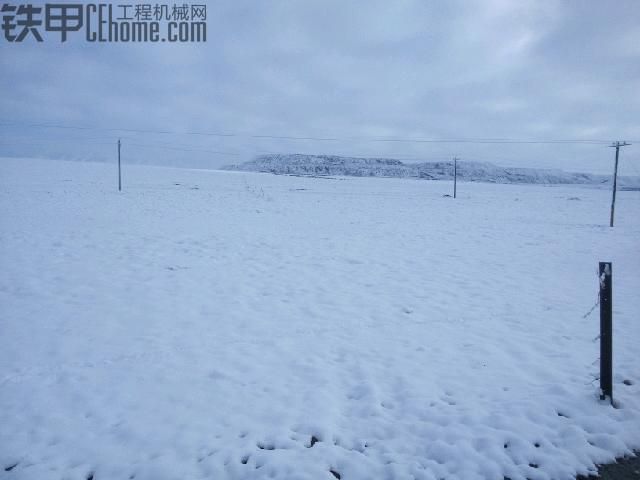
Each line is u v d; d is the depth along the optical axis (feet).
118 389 17.72
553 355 21.01
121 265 37.93
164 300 29.07
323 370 19.51
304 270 38.14
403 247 50.31
